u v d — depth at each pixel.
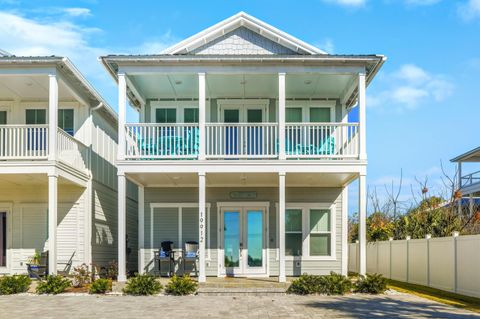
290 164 15.38
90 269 17.78
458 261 14.02
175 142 16.86
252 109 18.86
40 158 15.33
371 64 15.77
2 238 18.19
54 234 14.89
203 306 11.77
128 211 22.58
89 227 18.23
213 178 16.75
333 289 14.05
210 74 15.84
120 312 10.88
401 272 18.34
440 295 13.79
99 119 20.28
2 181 17.09
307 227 18.22
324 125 16.41
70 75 16.31
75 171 17.02
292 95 18.72
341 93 18.53
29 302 12.46
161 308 11.45
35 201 18.23
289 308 11.43
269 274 18.00
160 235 18.23
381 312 10.80
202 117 15.56
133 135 16.08
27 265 16.47
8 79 16.06
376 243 21.41
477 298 12.95
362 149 15.41
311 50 16.69
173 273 17.75
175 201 18.31
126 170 15.41
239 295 13.94
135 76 16.36
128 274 18.80
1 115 18.70
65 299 13.04
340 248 18.16
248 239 18.17
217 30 16.89
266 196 18.33
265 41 17.17
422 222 21.19
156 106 18.94
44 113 18.80
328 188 18.39
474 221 22.03
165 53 16.59
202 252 15.07
